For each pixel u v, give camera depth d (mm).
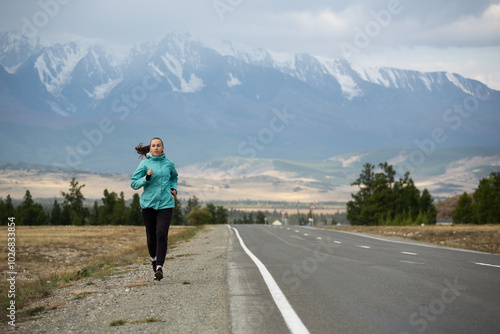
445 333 5289
